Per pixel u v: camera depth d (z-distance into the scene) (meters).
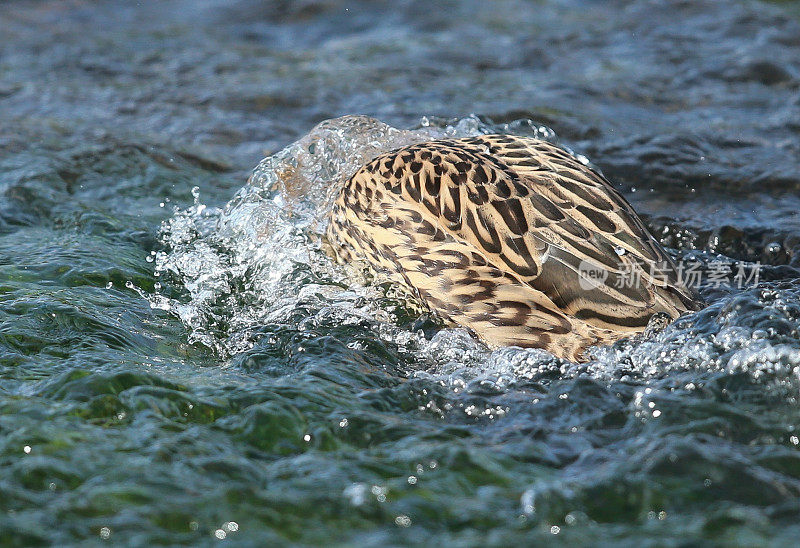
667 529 6.85
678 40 20.45
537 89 18.36
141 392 8.70
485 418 8.59
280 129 17.02
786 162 15.35
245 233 12.05
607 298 9.64
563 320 9.68
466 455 7.80
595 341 9.52
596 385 8.87
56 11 22.70
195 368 9.64
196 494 7.21
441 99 17.89
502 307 9.85
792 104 17.59
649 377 9.01
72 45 20.81
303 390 8.81
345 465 7.69
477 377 9.23
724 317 9.50
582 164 11.00
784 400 8.49
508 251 10.02
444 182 10.53
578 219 10.06
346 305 10.66
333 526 6.92
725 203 14.28
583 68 19.44
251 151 16.25
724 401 8.52
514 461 7.77
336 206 11.37
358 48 20.92
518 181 10.38
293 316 10.52
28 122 16.80
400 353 9.88
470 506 7.16
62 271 11.58
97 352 9.62
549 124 16.67
